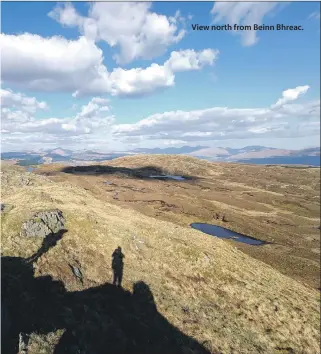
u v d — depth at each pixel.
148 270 41.28
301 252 85.25
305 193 185.50
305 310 44.78
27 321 23.20
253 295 43.44
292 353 35.22
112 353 25.52
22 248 35.56
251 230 100.44
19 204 48.09
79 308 28.97
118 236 45.97
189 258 46.78
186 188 167.00
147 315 33.19
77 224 45.12
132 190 138.12
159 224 60.78
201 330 33.53
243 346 33.44
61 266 35.12
